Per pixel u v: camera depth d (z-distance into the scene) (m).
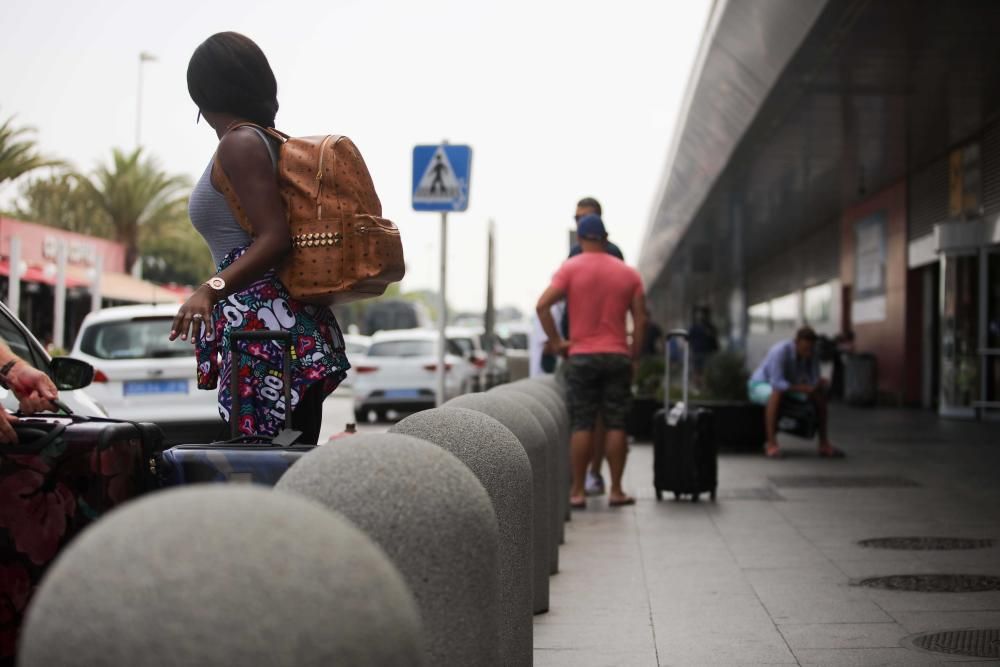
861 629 5.56
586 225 10.13
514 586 4.06
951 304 22.44
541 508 5.93
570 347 10.15
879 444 16.64
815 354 14.66
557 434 7.45
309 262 3.56
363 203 3.64
